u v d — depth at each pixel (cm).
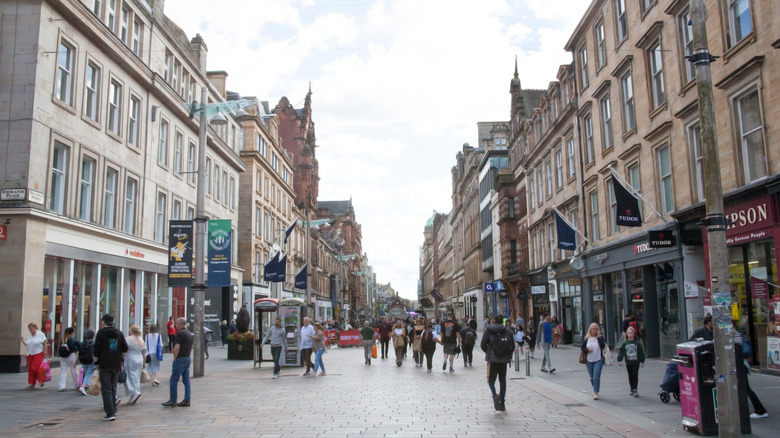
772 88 1405
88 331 1367
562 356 2462
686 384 884
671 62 1916
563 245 2589
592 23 2662
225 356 2861
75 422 995
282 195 5828
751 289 1529
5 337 1795
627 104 2327
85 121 2220
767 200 1412
